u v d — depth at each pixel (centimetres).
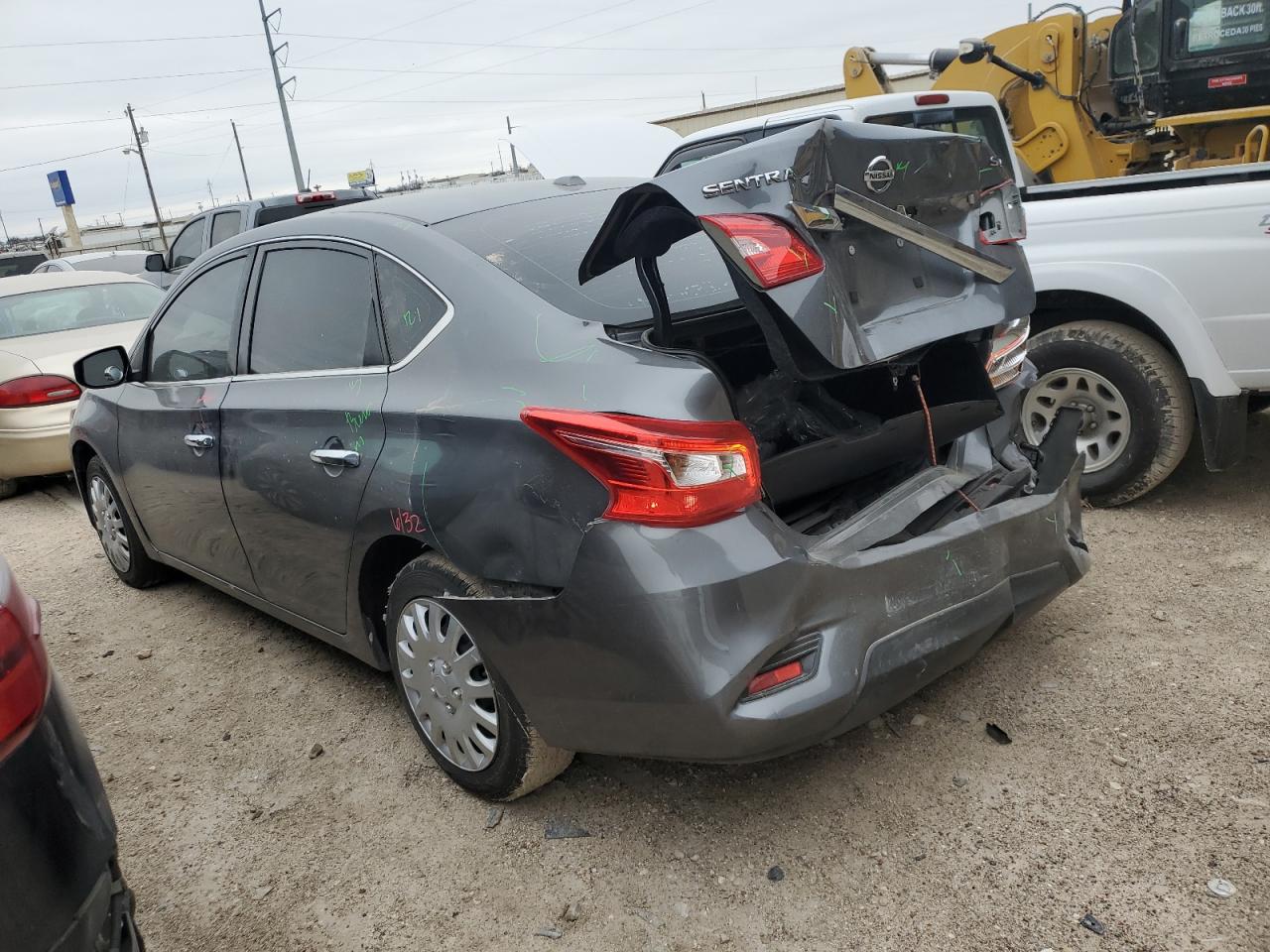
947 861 250
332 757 333
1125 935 221
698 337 285
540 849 273
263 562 361
